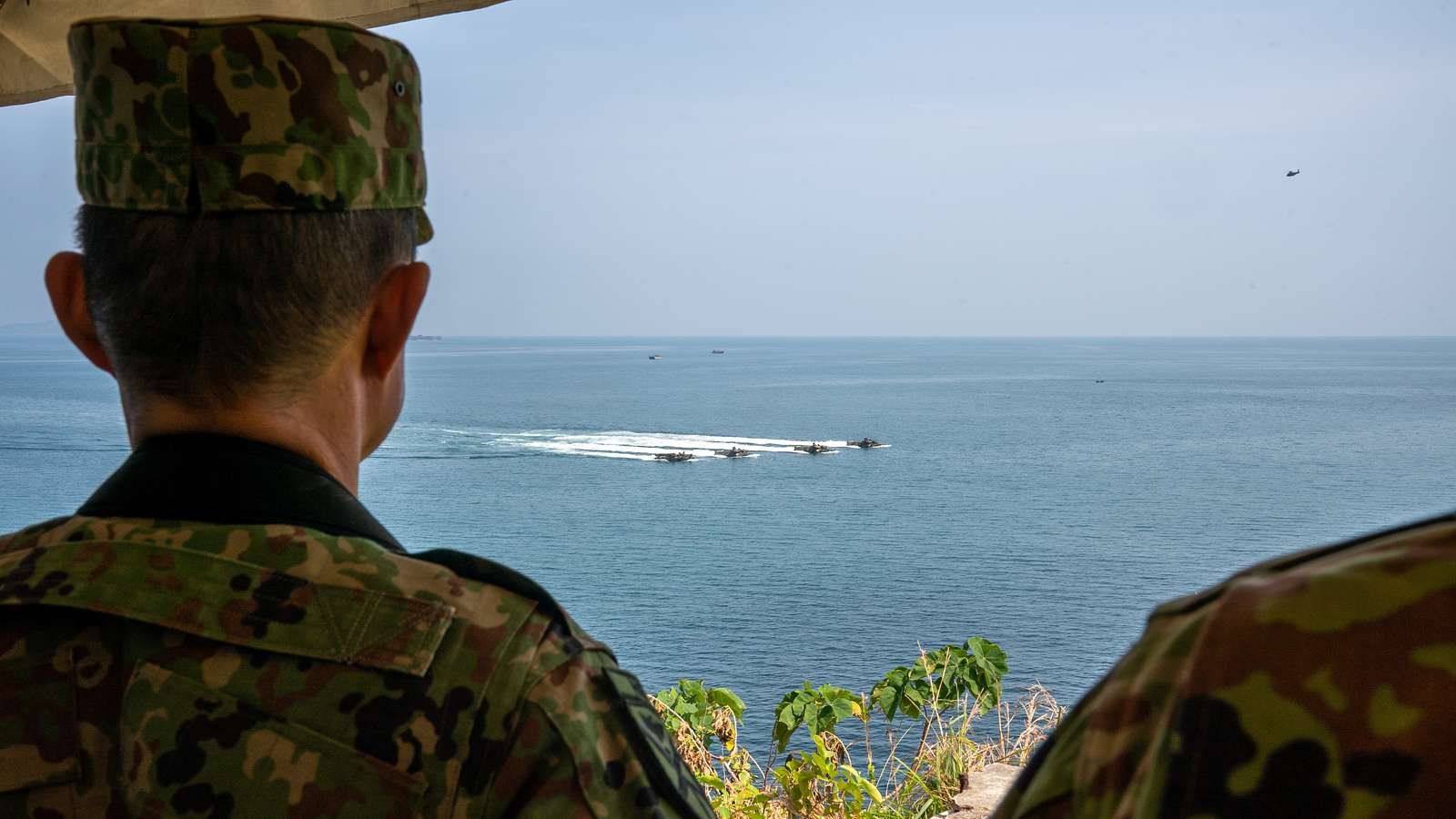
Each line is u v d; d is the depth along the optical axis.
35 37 3.36
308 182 1.03
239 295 1.02
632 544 68.44
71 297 1.14
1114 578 57.88
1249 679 0.48
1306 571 0.52
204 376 1.03
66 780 0.90
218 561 0.96
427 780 0.89
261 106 1.02
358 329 1.09
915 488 92.25
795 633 46.25
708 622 48.44
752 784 4.08
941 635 45.16
